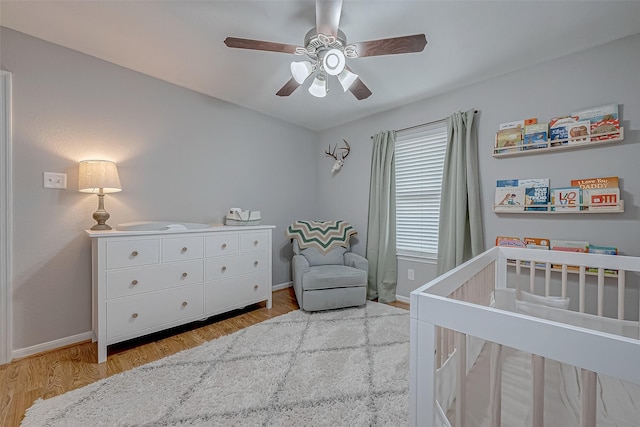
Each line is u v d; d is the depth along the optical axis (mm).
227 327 2412
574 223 2088
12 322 1875
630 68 1874
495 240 2449
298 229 3361
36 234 1969
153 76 2531
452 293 1046
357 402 1451
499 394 730
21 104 1906
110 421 1318
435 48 2055
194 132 2826
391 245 3180
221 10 1702
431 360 773
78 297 2141
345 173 3738
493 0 1583
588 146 2014
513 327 641
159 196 2584
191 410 1391
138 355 1941
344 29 1846
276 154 3586
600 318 1257
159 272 2143
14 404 1434
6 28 1856
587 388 558
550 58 2168
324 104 3133
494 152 2395
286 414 1367
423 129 2971
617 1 1578
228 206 3105
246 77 2547
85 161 2064
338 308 2816
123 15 1749
